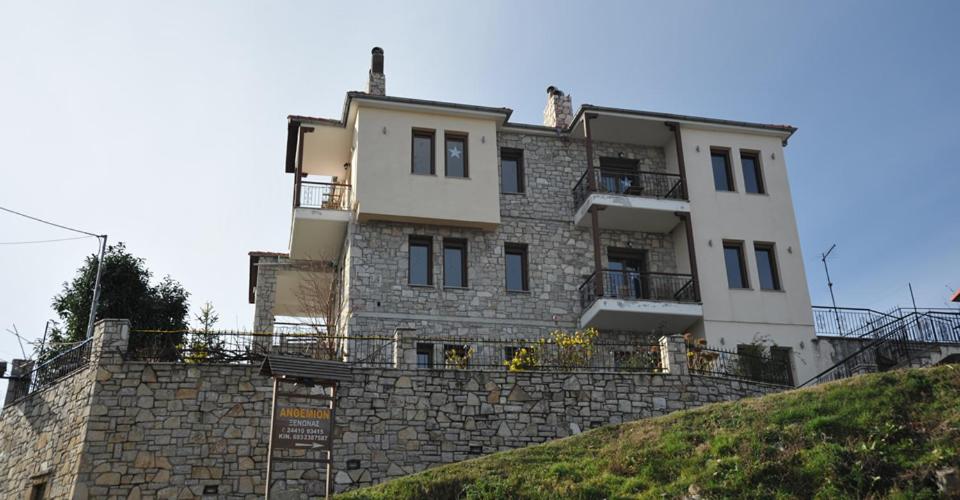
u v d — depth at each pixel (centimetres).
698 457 1414
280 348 1931
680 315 2369
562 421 1836
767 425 1460
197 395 1714
